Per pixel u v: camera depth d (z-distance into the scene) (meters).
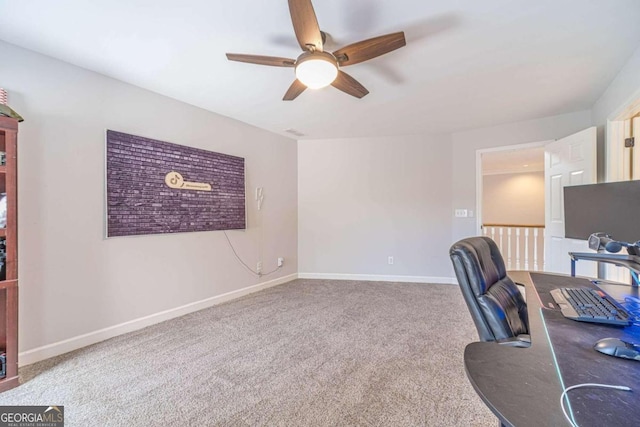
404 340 2.42
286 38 2.00
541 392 0.63
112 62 2.30
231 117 3.62
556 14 1.76
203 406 1.62
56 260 2.23
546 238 3.47
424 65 2.35
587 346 0.84
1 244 1.87
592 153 2.80
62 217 2.26
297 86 2.29
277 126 4.00
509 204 7.45
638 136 2.56
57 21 1.81
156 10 1.71
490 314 1.17
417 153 4.45
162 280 2.91
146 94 2.79
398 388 1.77
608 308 1.12
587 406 0.58
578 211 2.10
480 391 0.64
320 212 4.75
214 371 1.98
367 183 4.61
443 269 4.37
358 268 4.66
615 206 1.77
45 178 2.18
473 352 0.82
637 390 0.63
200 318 2.98
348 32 1.91
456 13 1.74
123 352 2.25
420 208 4.44
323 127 4.07
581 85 2.71
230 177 3.60
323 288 4.12
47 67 2.20
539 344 0.87
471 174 4.17
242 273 3.80
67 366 2.05
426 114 3.50
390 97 2.99
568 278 1.73
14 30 1.89
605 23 1.84
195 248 3.22
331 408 1.60
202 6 1.68
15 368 1.80
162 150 2.88
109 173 2.51
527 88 2.78
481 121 3.78
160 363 2.09
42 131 2.17
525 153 5.49
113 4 1.66
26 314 2.09
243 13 1.74
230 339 2.47
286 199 4.56
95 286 2.44
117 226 2.55
